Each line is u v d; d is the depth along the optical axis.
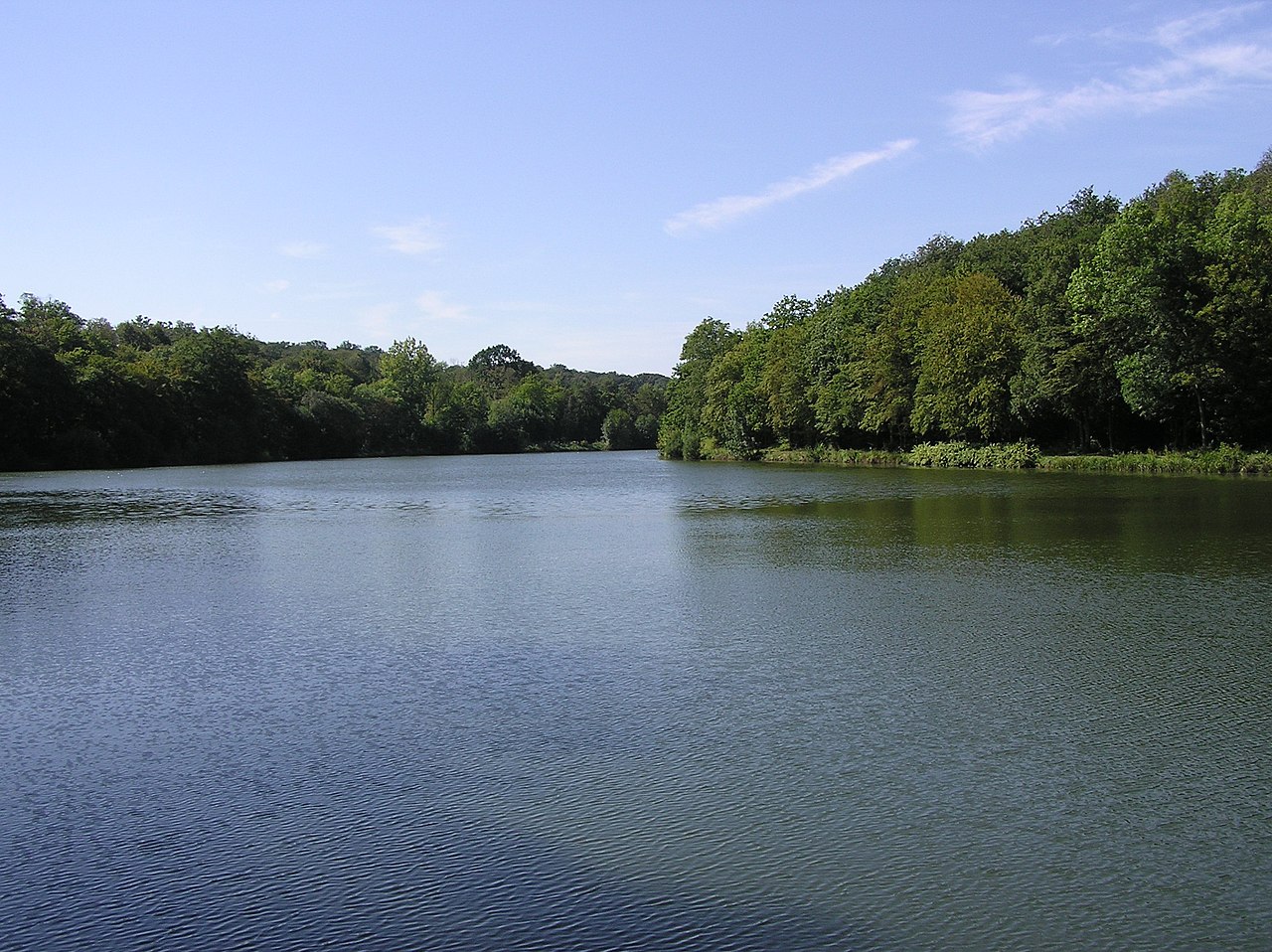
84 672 15.77
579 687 14.35
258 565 27.31
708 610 19.86
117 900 8.41
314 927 7.91
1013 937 7.63
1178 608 19.27
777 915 7.95
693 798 10.21
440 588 23.08
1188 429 66.88
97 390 103.31
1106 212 90.56
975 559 26.19
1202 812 9.78
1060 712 12.91
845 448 100.00
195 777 11.12
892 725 12.41
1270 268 59.72
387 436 153.75
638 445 187.00
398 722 12.87
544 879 8.58
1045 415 75.25
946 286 84.94
